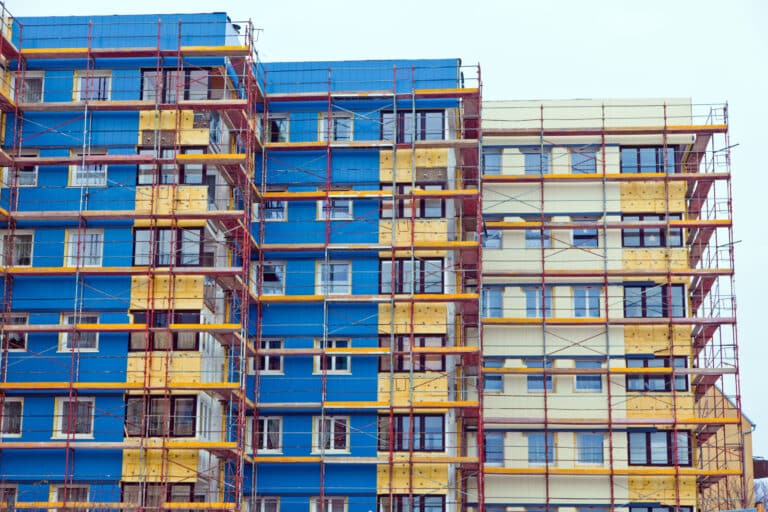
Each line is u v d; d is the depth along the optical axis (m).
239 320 82.62
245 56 78.56
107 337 75.69
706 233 91.75
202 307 75.81
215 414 79.12
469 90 84.44
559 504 86.81
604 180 90.31
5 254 77.00
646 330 89.44
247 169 78.56
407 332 82.12
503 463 88.31
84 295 76.38
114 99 79.19
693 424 87.31
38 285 76.62
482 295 91.06
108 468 74.00
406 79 86.06
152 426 74.38
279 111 86.25
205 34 79.81
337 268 84.12
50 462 74.31
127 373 75.12
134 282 76.38
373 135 85.50
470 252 85.62
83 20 80.56
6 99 76.69
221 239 80.75
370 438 81.00
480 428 80.69
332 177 85.12
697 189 91.75
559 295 90.81
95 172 78.38
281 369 82.56
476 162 87.56
